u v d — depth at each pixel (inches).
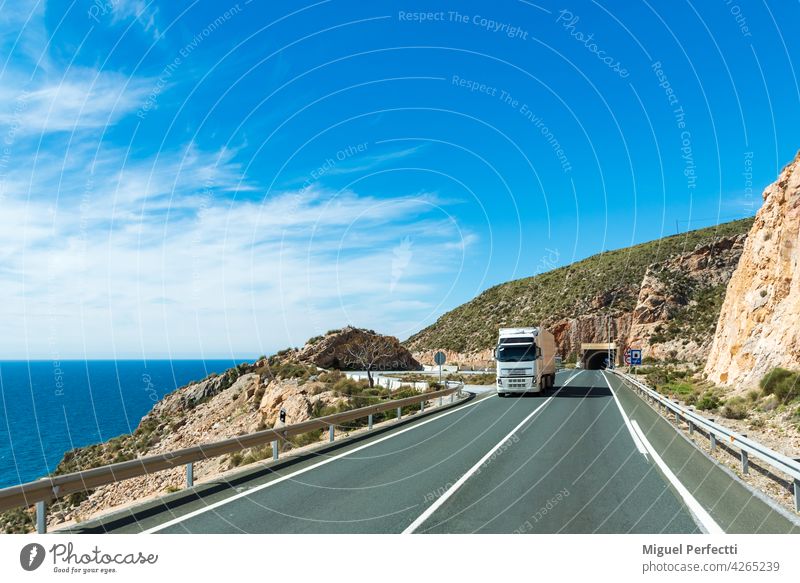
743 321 1422.2
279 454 608.7
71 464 1518.2
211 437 1635.1
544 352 1363.2
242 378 2219.5
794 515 300.5
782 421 719.1
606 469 428.8
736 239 3934.5
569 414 858.1
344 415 692.1
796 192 1245.7
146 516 321.4
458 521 298.5
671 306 3629.4
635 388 1492.4
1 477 1498.5
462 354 4399.6
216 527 296.7
